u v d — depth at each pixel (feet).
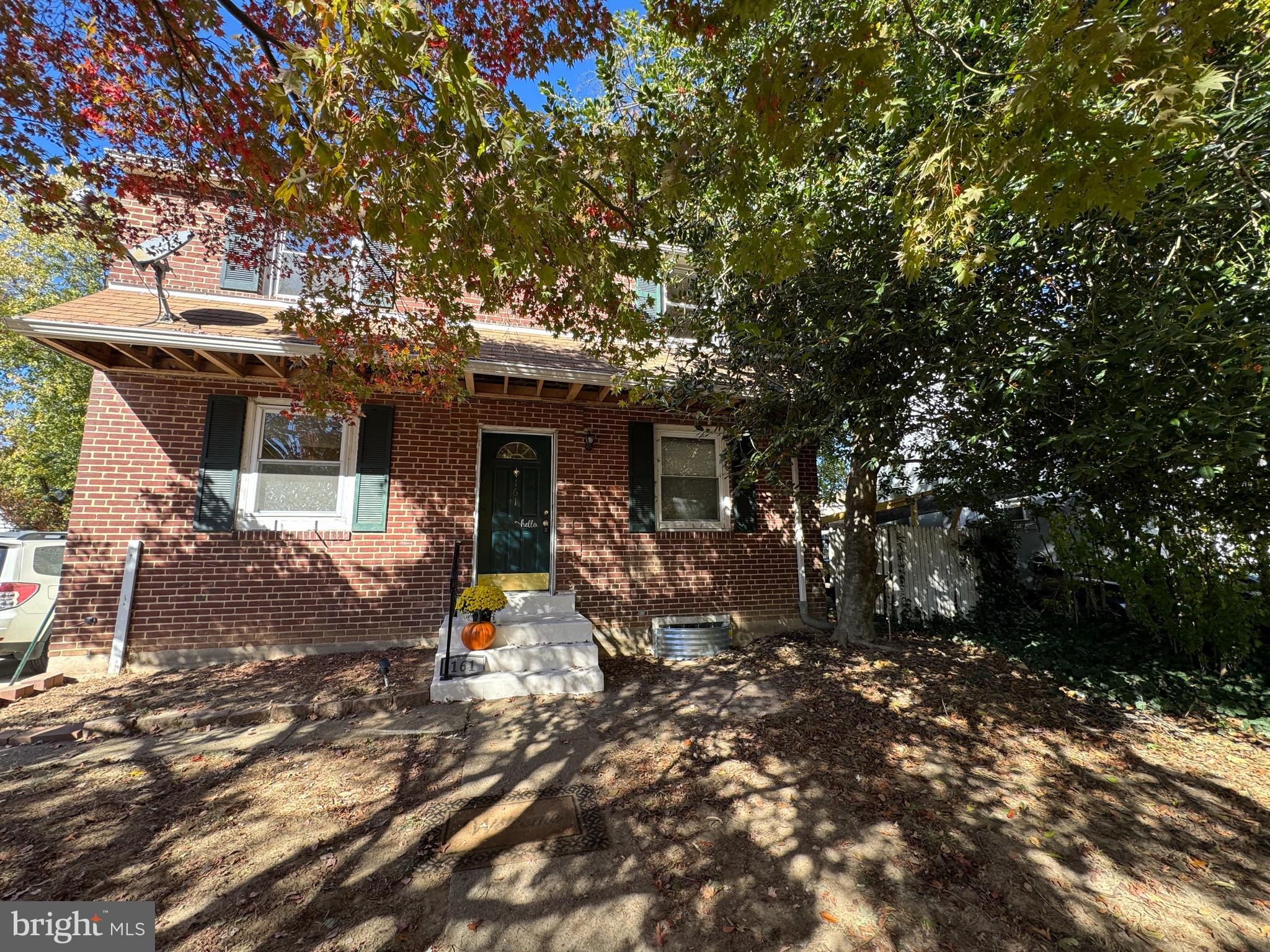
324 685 16.61
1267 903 8.51
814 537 27.68
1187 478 13.99
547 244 10.18
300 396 18.47
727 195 10.29
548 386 24.04
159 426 19.58
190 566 19.27
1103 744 14.34
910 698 17.16
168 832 9.78
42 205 14.66
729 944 7.41
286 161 13.44
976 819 10.65
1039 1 11.37
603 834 9.88
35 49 12.09
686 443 26.71
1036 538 31.40
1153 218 10.80
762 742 13.85
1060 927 7.85
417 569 21.61
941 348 14.66
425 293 15.40
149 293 21.17
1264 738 14.90
